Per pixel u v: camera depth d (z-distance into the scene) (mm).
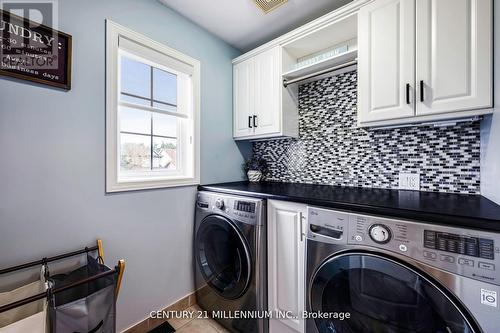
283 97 1815
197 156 1833
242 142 2297
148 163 1647
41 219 1068
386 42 1237
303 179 1996
